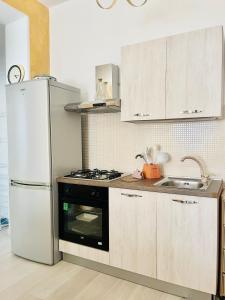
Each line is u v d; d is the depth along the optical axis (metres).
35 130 2.39
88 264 2.35
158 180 2.27
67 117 2.59
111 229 2.13
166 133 2.46
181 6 2.37
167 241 1.88
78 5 2.96
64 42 3.08
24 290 2.00
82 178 2.35
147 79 2.17
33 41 2.97
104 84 2.61
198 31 1.94
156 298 1.89
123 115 2.31
